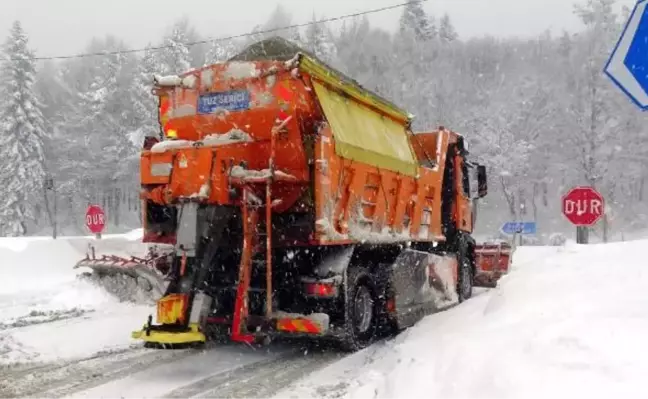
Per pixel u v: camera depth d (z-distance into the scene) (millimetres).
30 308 10305
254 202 6734
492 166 52344
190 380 6184
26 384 5961
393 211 8992
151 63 48781
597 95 53250
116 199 60812
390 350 7059
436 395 4508
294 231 6957
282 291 7117
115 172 56062
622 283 6316
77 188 57750
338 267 7246
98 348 7602
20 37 46125
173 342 6059
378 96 8930
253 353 7449
